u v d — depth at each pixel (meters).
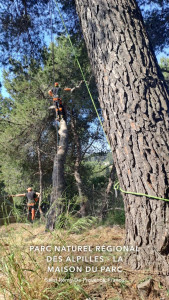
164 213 2.52
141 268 2.55
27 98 11.03
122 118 2.83
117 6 3.17
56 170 8.38
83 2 3.38
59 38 10.66
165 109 2.79
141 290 2.22
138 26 3.13
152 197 2.55
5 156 11.99
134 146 2.72
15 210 3.07
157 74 2.96
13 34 9.59
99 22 3.18
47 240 3.08
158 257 2.48
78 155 12.66
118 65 2.96
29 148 12.45
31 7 9.16
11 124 11.48
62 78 11.12
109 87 2.98
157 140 2.66
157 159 2.61
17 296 2.16
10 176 12.20
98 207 11.75
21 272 2.19
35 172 13.30
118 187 3.11
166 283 2.34
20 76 10.88
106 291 2.29
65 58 10.74
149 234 2.57
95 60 3.19
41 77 10.82
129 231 2.77
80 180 12.26
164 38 10.02
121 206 9.98
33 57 10.27
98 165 14.29
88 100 11.66
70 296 2.20
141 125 2.72
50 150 13.20
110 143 2.97
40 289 2.23
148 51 3.02
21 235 2.81
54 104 8.67
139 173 2.66
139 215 2.64
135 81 2.85
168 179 2.57
